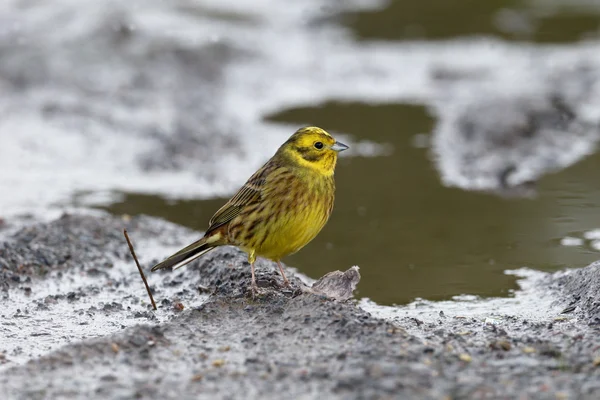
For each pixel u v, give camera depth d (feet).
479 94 73.10
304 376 26.25
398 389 25.11
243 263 37.35
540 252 41.96
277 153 34.04
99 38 74.69
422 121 67.77
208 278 37.27
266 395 25.21
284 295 33.53
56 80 70.08
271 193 33.12
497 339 29.63
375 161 58.44
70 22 76.89
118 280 38.42
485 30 94.17
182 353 28.55
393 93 76.43
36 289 37.06
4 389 25.90
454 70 80.53
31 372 26.99
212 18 91.15
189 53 77.30
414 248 43.01
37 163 57.00
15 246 39.65
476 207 49.39
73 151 59.11
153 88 71.51
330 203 34.22
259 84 77.36
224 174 56.29
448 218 47.50
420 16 100.17
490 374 26.27
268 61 82.53
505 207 49.29
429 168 56.85
